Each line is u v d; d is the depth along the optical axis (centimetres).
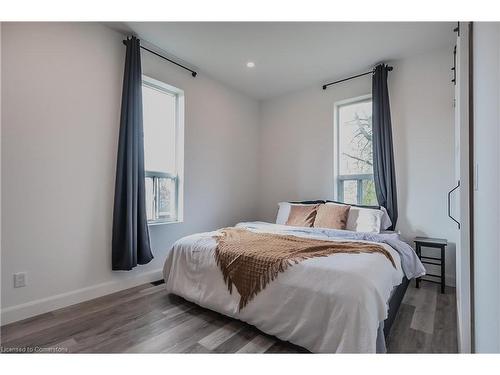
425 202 298
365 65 330
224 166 391
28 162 206
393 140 319
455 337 175
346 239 247
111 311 215
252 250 196
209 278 210
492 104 86
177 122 337
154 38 273
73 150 231
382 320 143
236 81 380
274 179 439
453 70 281
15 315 197
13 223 199
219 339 173
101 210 250
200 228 354
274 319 167
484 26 99
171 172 332
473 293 141
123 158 256
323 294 149
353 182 365
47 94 216
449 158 285
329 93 381
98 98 248
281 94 429
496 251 79
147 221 289
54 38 221
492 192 85
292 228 307
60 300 221
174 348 163
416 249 280
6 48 197
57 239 221
